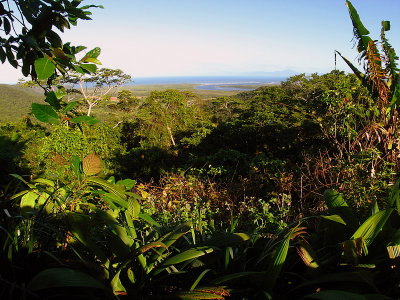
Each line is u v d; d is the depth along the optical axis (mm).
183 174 6363
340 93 4781
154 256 1244
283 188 4844
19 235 1171
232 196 5199
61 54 1183
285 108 18812
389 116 3520
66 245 1271
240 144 17562
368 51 3072
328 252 1359
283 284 1250
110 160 16266
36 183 1432
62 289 1053
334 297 950
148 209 2789
